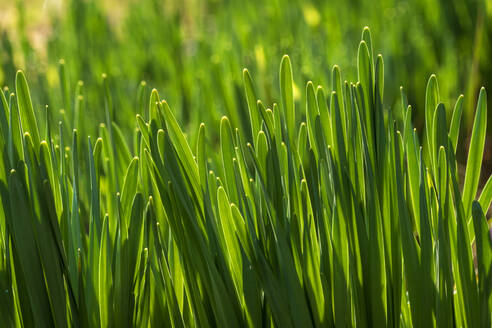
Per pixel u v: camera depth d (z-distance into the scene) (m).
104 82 1.70
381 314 1.39
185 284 1.37
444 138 1.36
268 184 1.35
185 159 1.34
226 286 1.36
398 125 1.98
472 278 1.38
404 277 1.44
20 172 1.33
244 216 1.36
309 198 1.37
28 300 1.37
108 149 1.46
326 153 1.36
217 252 1.35
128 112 1.95
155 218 1.34
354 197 1.36
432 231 1.40
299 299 1.35
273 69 2.24
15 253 1.35
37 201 1.33
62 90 1.68
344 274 1.37
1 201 1.34
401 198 1.36
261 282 1.35
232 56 2.23
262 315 1.39
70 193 1.39
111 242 1.37
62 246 1.35
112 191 1.45
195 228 1.34
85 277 1.36
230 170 1.35
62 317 1.36
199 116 1.81
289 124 1.37
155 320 1.40
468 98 2.22
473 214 1.35
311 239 1.37
